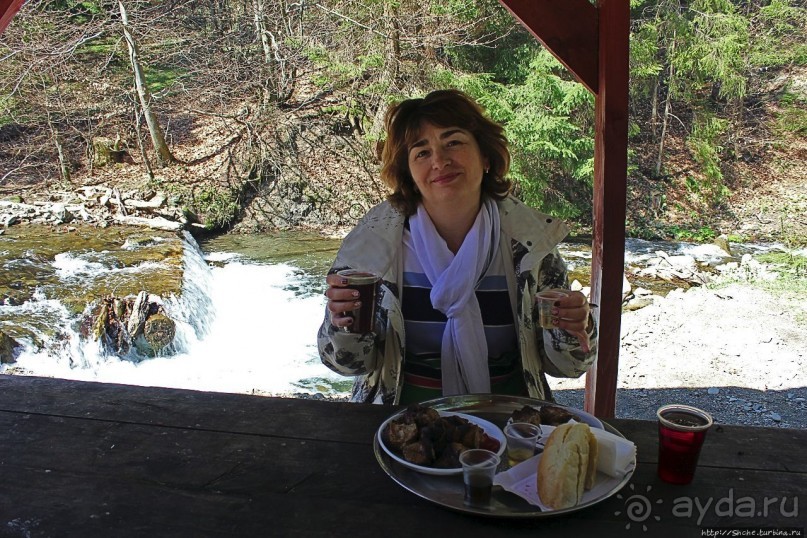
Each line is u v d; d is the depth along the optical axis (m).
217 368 6.39
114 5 11.28
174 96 12.26
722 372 5.62
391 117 2.04
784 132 13.83
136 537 1.20
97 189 10.65
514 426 1.43
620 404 5.04
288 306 8.03
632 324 6.78
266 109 11.99
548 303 1.73
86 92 11.93
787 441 1.56
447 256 1.97
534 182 10.91
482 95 10.81
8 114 11.67
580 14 2.41
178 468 1.44
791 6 13.52
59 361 5.96
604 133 2.40
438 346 1.99
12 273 7.41
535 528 1.22
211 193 11.20
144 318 6.54
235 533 1.21
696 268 9.11
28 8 10.62
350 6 11.61
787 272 8.86
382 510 1.28
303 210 11.50
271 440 1.56
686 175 12.73
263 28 11.94
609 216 2.43
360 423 1.65
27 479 1.39
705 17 11.75
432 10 11.20
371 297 1.72
